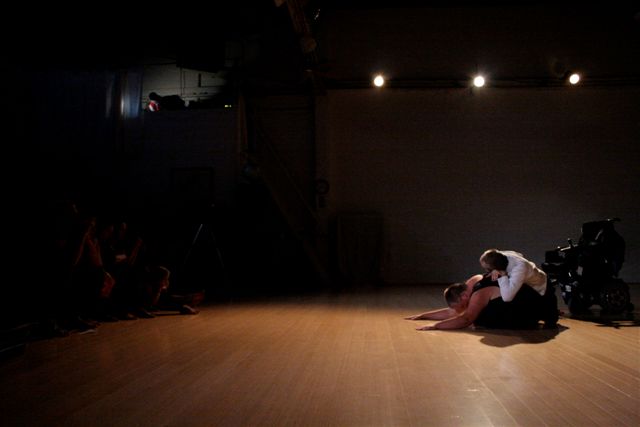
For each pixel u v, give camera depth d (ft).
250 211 33.35
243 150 34.40
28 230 16.93
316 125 35.91
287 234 34.24
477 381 8.80
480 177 35.65
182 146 33.42
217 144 33.40
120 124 31.17
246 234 32.91
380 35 36.68
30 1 27.91
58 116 27.53
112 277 17.35
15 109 25.57
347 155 36.24
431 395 7.95
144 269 18.94
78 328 15.06
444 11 36.55
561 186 35.29
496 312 14.82
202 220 30.58
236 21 36.14
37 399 7.89
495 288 14.94
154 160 33.27
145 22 34.01
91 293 15.65
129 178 31.94
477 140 35.81
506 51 36.09
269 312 19.40
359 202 35.99
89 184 28.60
